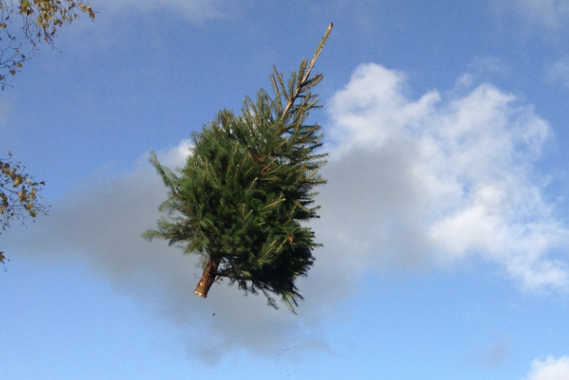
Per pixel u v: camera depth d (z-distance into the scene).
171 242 16.22
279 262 16.39
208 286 16.27
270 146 16.22
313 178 16.36
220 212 15.69
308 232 15.98
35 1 14.38
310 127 16.66
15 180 14.42
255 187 15.99
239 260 16.19
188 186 15.66
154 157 16.12
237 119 16.69
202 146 16.23
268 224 15.70
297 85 16.98
